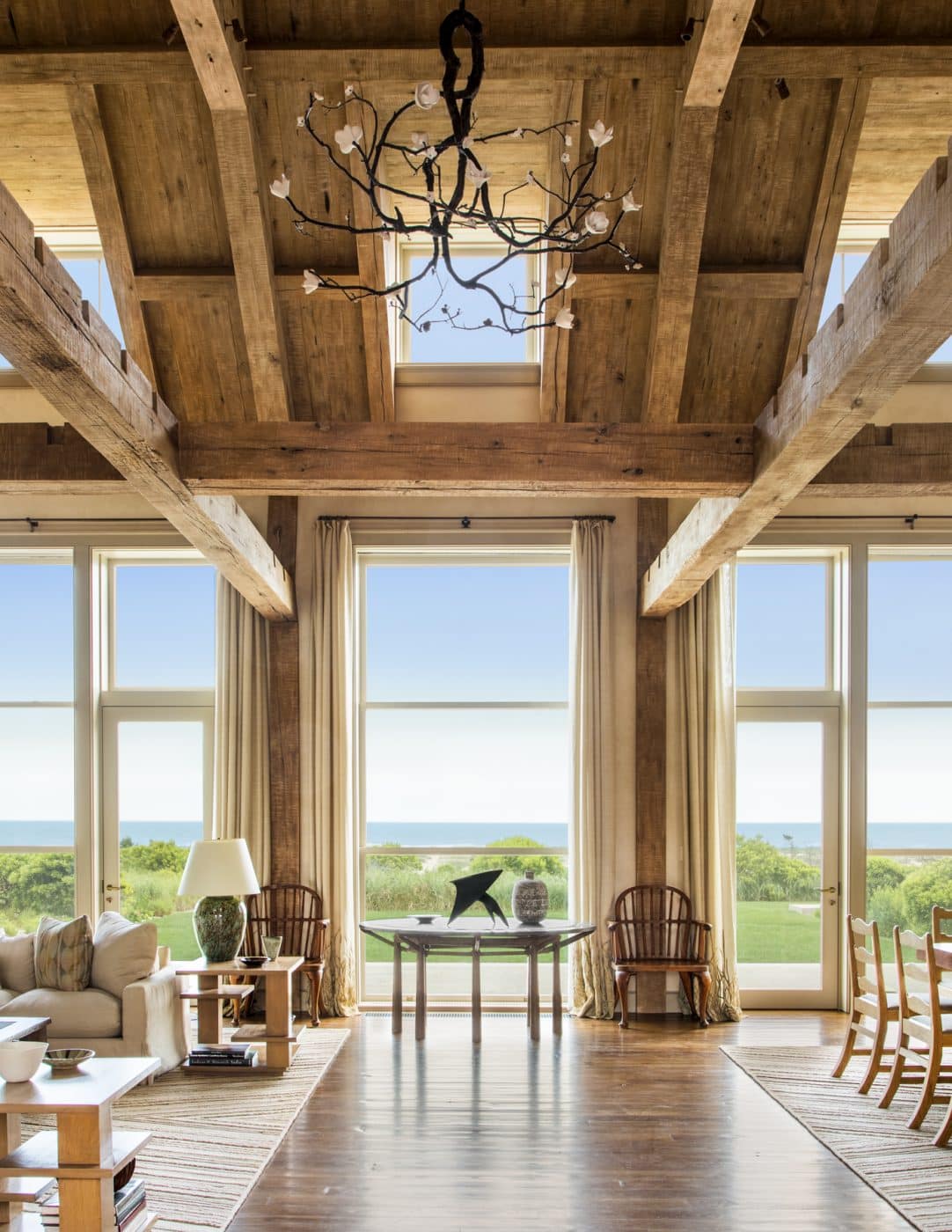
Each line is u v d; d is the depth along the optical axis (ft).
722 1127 15.39
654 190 19.35
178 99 18.40
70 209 22.21
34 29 17.31
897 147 19.72
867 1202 12.78
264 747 23.54
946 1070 15.94
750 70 17.17
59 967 17.83
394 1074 18.06
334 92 18.01
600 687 23.21
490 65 17.12
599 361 21.94
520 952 20.76
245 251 19.36
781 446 13.56
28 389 23.85
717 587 23.47
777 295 20.43
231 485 15.29
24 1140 15.15
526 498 23.90
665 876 23.07
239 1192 12.92
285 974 18.45
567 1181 13.41
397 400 23.16
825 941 23.70
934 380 23.41
